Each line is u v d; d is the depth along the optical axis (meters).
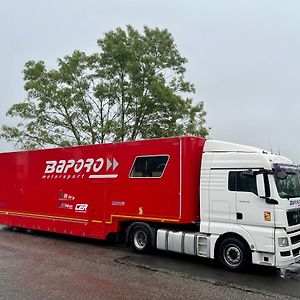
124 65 21.75
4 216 15.54
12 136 23.11
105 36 22.44
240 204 9.05
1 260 9.75
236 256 8.98
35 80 23.09
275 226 8.50
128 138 21.72
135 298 6.76
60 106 22.78
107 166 12.05
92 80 22.67
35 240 13.42
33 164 14.66
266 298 6.93
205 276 8.47
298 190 9.61
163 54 22.41
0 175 16.03
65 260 9.90
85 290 7.17
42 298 6.61
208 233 9.55
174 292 7.19
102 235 11.91
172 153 10.35
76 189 12.91
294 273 8.89
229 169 9.39
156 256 10.61
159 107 21.23
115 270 8.88
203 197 9.77
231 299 6.84
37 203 14.24
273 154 9.54
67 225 13.02
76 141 22.91
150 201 10.69
